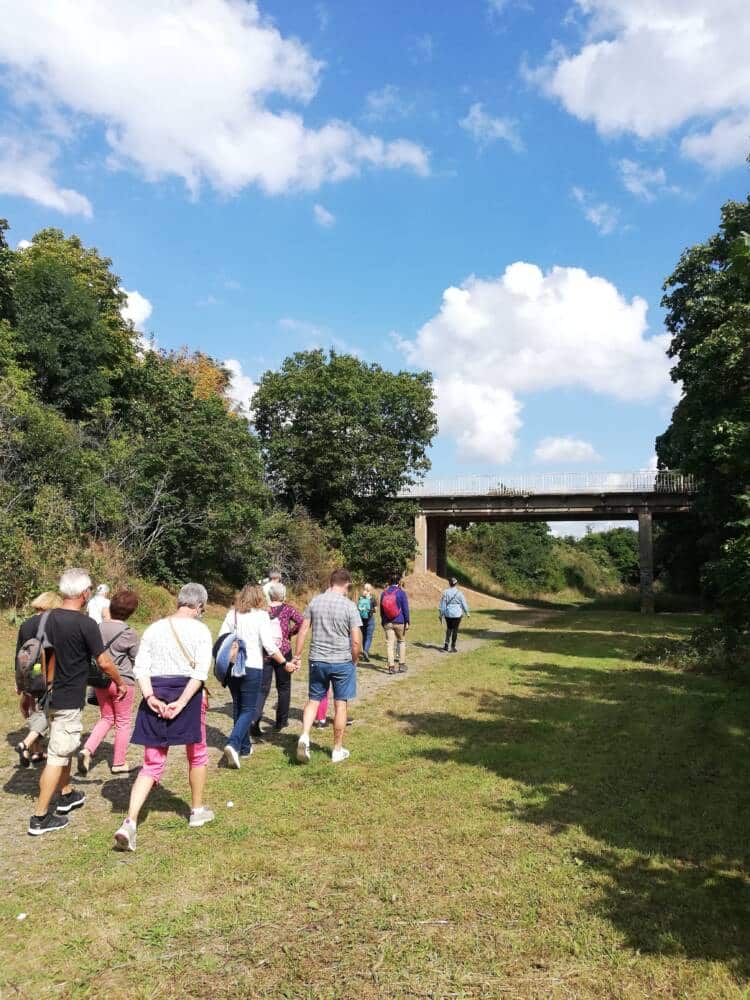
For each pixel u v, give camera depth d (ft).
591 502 127.65
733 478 32.12
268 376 124.88
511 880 12.75
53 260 84.12
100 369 80.38
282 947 10.47
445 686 34.47
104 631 19.25
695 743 22.85
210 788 18.16
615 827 15.44
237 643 19.86
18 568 46.24
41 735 21.09
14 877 12.83
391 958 10.16
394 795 17.58
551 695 31.94
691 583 149.59
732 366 30.55
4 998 9.20
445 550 159.02
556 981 9.65
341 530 120.26
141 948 10.46
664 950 10.40
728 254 15.89
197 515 69.92
